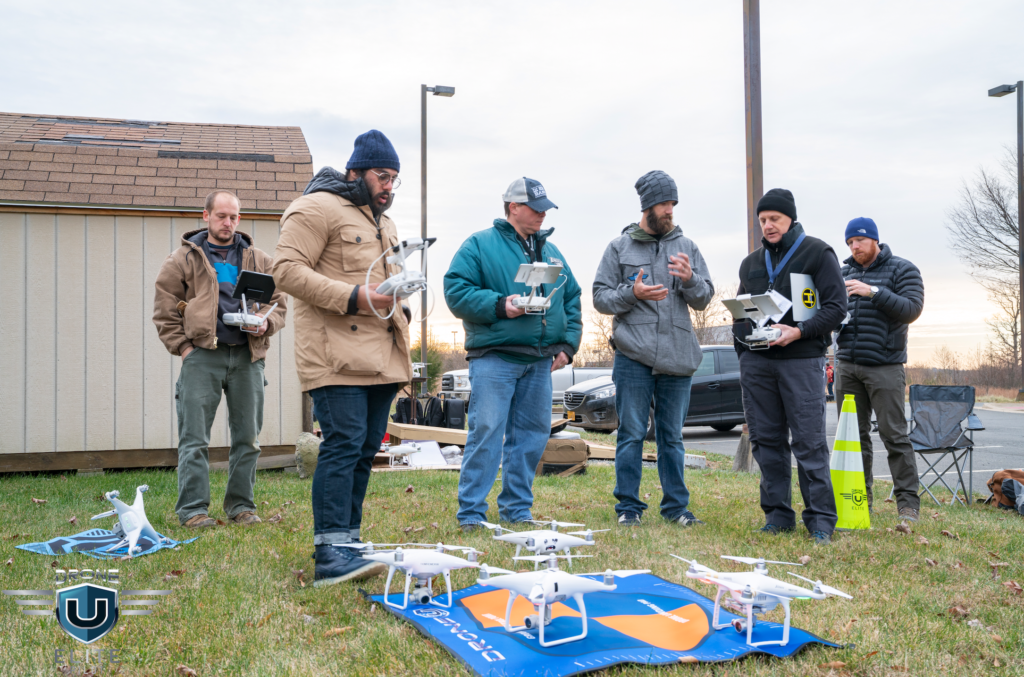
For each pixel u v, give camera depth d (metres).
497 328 4.23
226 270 4.46
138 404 7.03
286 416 7.33
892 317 4.85
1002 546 3.98
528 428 4.52
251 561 3.36
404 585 2.97
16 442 6.73
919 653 2.38
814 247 4.16
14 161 7.02
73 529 4.24
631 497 4.51
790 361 4.16
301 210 3.16
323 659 2.26
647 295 4.22
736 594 2.42
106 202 6.94
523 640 2.34
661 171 4.50
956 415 5.79
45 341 6.85
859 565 3.45
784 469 4.29
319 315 3.17
